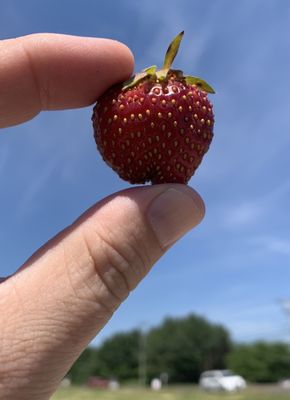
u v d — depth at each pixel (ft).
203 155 0.25
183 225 0.23
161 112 0.24
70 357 0.22
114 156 0.25
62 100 0.29
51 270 0.22
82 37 0.27
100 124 0.25
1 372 0.21
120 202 0.23
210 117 0.25
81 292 0.22
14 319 0.22
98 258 0.22
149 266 0.23
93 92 0.28
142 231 0.22
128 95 0.24
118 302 0.23
